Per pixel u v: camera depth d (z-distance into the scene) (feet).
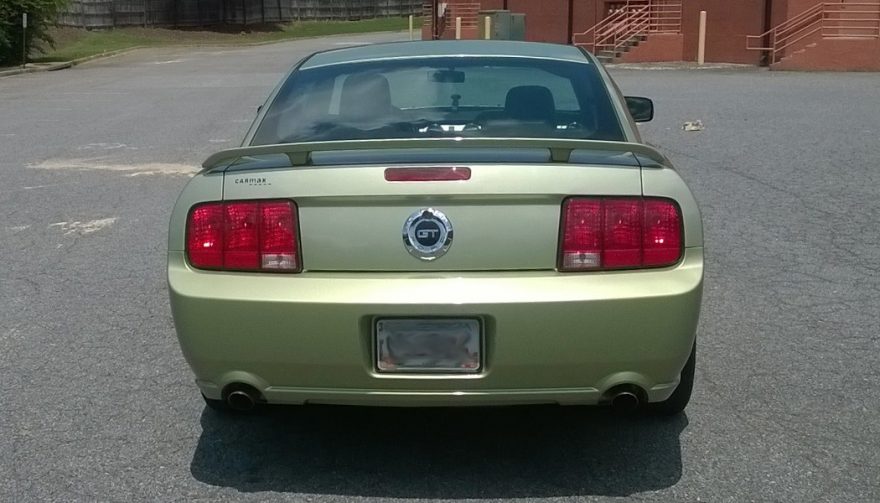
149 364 18.45
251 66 113.70
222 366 12.89
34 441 15.24
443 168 12.52
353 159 13.16
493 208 12.55
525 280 12.53
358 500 13.34
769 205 30.83
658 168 13.17
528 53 17.31
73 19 173.17
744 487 13.62
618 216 12.66
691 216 13.08
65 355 18.90
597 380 12.66
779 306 21.38
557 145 12.58
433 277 12.54
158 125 54.39
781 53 92.63
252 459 14.65
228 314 12.68
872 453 14.60
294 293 12.55
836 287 22.63
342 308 12.41
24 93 80.48
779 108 57.26
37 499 13.43
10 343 19.57
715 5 99.76
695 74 87.25
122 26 183.32
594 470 14.20
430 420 15.99
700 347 18.99
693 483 13.78
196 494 13.57
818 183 34.14
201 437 15.42
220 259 12.95
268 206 12.82
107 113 61.82
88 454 14.79
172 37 180.86
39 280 23.88
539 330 12.35
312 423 15.93
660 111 56.29
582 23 115.44
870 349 18.79
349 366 12.55
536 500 13.32
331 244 12.69
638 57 101.45
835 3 89.97
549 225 12.60
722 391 16.93
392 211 12.59
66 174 38.09
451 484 13.80
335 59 17.54
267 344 12.64
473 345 12.51
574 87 16.37
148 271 24.57
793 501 13.23
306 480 13.97
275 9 217.36
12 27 116.47
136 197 33.53
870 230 27.66
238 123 54.60
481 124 15.65
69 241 27.61
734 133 46.60
